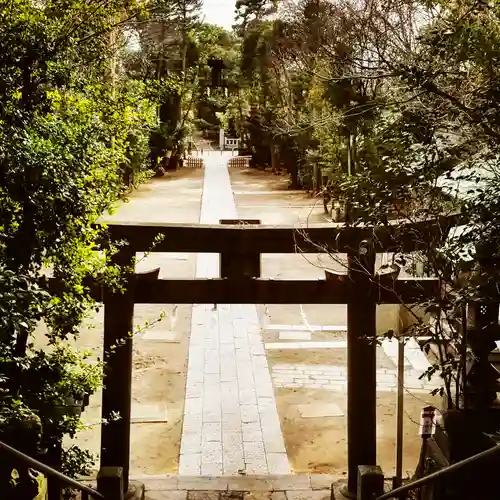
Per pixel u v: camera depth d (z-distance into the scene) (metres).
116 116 5.84
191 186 33.84
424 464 5.70
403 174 4.34
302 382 11.52
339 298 6.48
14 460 4.05
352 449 6.71
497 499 5.02
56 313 5.18
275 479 7.48
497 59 4.27
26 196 4.38
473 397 5.32
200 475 8.04
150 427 9.83
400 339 5.43
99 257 5.47
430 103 4.60
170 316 14.89
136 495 6.64
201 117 61.59
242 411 10.34
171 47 34.62
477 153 4.93
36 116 4.91
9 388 4.87
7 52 4.82
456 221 4.67
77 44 5.86
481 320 5.32
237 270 6.50
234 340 13.52
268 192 31.64
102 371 5.64
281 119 24.92
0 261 4.10
